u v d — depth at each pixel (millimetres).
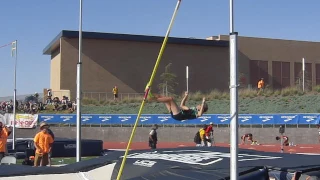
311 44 66062
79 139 15469
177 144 39438
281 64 64062
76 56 53969
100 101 49250
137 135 41688
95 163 8766
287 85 64062
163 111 45219
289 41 64750
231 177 5914
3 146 18609
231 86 5934
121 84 55812
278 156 8562
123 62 56000
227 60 60531
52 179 8234
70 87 53656
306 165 7574
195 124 40875
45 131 18109
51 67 61469
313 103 42750
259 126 39062
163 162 7949
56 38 55188
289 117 38219
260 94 47469
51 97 49969
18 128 41906
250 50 62375
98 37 54438
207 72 59531
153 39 56781
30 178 8273
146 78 56875
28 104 47062
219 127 40062
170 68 57562
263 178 7316
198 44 58969
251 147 35219
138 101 49094
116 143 40156
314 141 37188
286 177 7266
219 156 8281
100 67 54969
